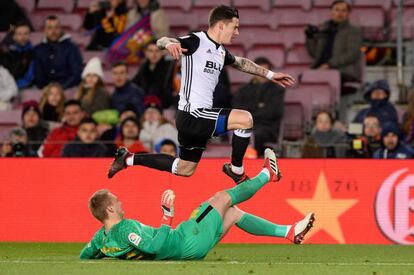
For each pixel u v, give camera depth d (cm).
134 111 3972
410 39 4762
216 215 2370
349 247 3142
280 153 3809
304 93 4412
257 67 2469
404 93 4500
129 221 2323
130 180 3362
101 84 4203
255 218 2447
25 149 3684
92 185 3384
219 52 2362
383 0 4900
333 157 3659
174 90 4334
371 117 3762
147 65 4353
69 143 3606
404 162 3284
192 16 4897
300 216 3306
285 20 4894
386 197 3284
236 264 2256
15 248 3086
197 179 3341
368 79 4762
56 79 4522
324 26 4591
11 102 4481
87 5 5047
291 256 2748
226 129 2359
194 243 2334
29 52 4534
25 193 3412
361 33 4681
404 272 2148
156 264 2212
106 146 3681
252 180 2433
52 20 4500
